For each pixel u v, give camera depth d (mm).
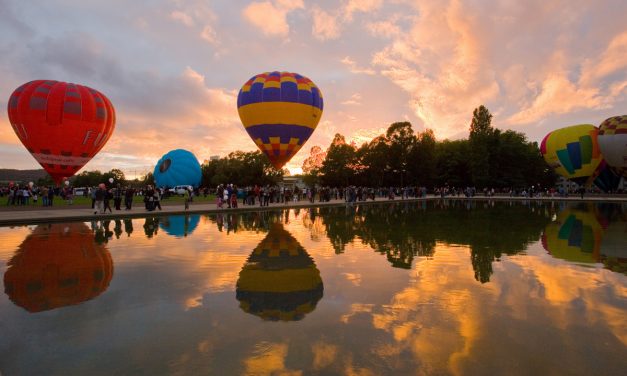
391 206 32750
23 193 27469
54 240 11773
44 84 26922
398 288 6297
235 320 4883
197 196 54375
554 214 22703
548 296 5848
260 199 29375
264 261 8578
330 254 9406
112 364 3715
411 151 67375
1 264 8273
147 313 5168
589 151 44906
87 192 53250
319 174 80188
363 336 4340
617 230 14305
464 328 4574
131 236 12719
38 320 4918
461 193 74375
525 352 3930
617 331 4484
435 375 3469
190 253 9570
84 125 27266
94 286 6539
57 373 3547
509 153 71250
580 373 3516
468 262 8383
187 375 3496
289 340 4246
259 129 28578
